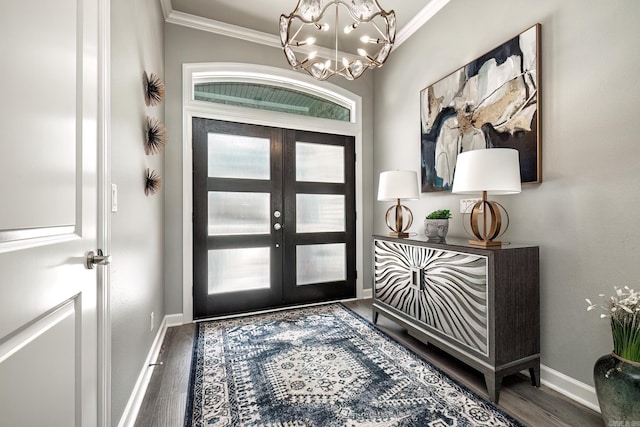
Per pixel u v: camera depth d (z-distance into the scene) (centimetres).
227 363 195
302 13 167
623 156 143
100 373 105
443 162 253
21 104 63
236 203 298
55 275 77
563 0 167
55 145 77
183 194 276
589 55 156
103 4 108
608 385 124
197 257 282
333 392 163
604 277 150
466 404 153
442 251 191
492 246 167
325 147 338
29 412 66
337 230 344
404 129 307
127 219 143
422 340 209
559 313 168
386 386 168
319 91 342
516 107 190
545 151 176
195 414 146
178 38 277
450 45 249
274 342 228
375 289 265
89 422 96
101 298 106
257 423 140
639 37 138
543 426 137
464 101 230
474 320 168
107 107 111
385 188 250
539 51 178
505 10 202
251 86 317
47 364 73
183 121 276
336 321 273
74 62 88
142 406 152
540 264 177
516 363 163
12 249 60
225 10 270
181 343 228
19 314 62
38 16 69
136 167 161
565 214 166
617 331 128
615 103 146
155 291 217
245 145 302
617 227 145
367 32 301
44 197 72
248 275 302
